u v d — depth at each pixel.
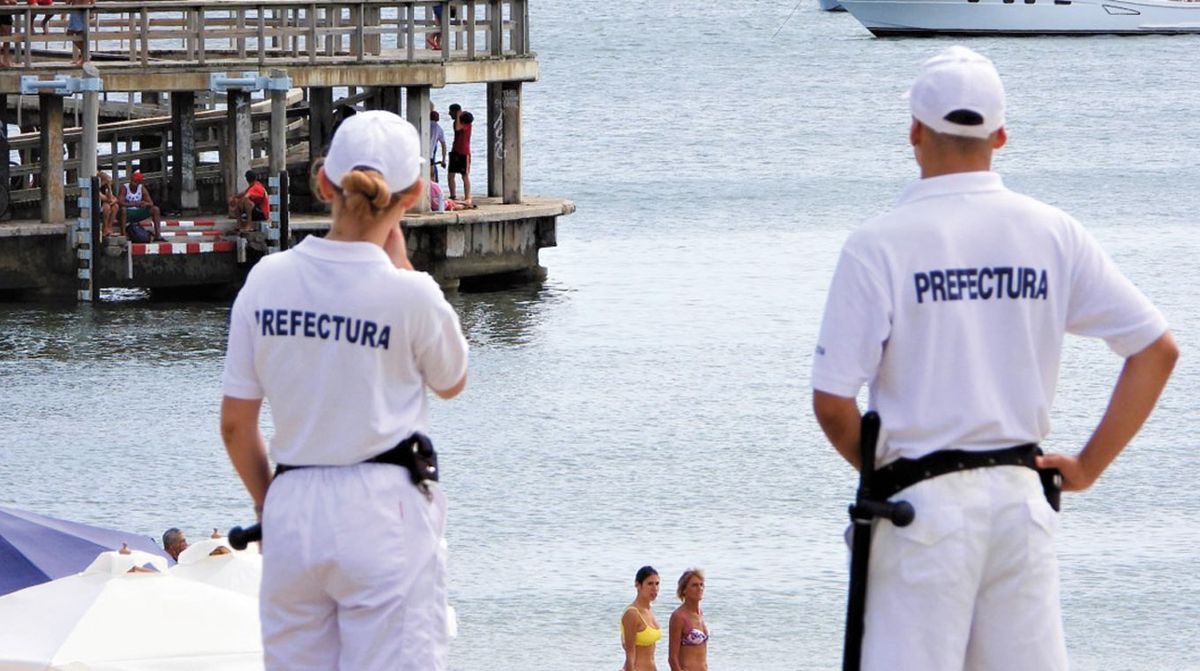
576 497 93.81
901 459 19.16
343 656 20.53
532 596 78.75
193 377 117.69
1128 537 87.50
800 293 159.62
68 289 139.62
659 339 136.25
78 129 156.25
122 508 90.06
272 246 139.12
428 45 158.88
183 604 43.66
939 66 19.23
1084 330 19.45
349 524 20.28
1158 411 113.12
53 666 41.12
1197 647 73.50
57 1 152.62
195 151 147.62
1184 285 164.75
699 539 86.75
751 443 105.25
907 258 19.03
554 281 162.62
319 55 149.25
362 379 20.34
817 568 82.56
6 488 92.81
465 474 98.12
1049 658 19.08
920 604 18.89
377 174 20.36
